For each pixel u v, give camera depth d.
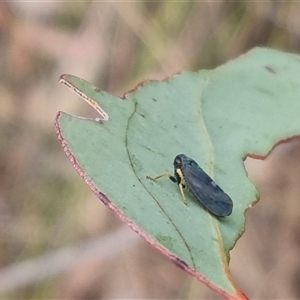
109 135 0.23
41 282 0.49
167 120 0.24
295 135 0.24
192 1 0.51
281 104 0.25
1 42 0.59
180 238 0.22
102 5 0.54
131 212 0.22
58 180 0.54
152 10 0.52
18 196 0.55
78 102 0.55
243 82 0.25
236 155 0.24
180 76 0.25
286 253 0.49
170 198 0.23
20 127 0.57
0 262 0.52
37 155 0.56
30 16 0.57
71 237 0.51
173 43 0.51
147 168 0.23
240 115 0.24
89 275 0.50
